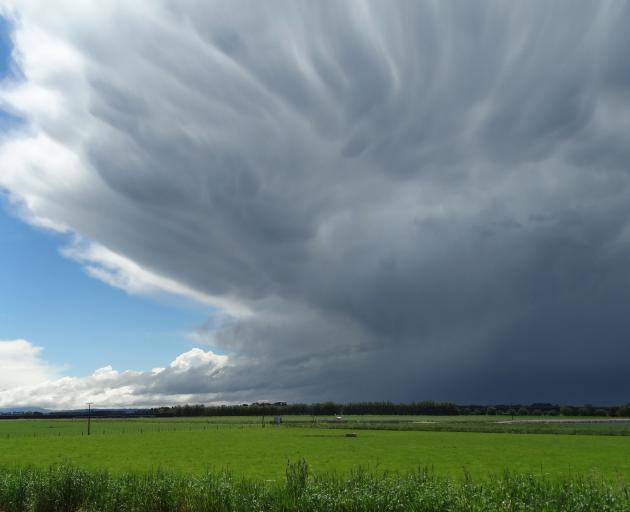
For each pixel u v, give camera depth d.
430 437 94.38
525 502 16.55
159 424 179.12
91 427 159.62
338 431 119.94
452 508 15.92
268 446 75.88
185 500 19.72
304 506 17.09
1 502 22.77
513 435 98.81
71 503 21.78
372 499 16.64
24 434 121.75
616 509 15.48
